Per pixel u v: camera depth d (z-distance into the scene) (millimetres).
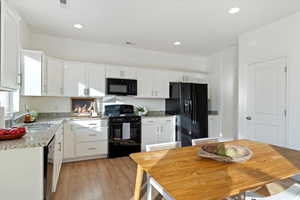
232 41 3740
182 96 4016
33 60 2619
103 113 3885
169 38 3566
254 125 3121
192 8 2398
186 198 817
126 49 4176
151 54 4449
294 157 1420
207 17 2658
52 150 1786
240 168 1186
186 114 4027
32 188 1367
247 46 3254
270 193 1500
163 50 4414
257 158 1392
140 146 3701
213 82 4723
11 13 1606
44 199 1410
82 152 3211
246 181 997
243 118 3320
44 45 3414
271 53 2848
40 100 3381
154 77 4156
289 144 2564
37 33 3334
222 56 4418
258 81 3059
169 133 4027
